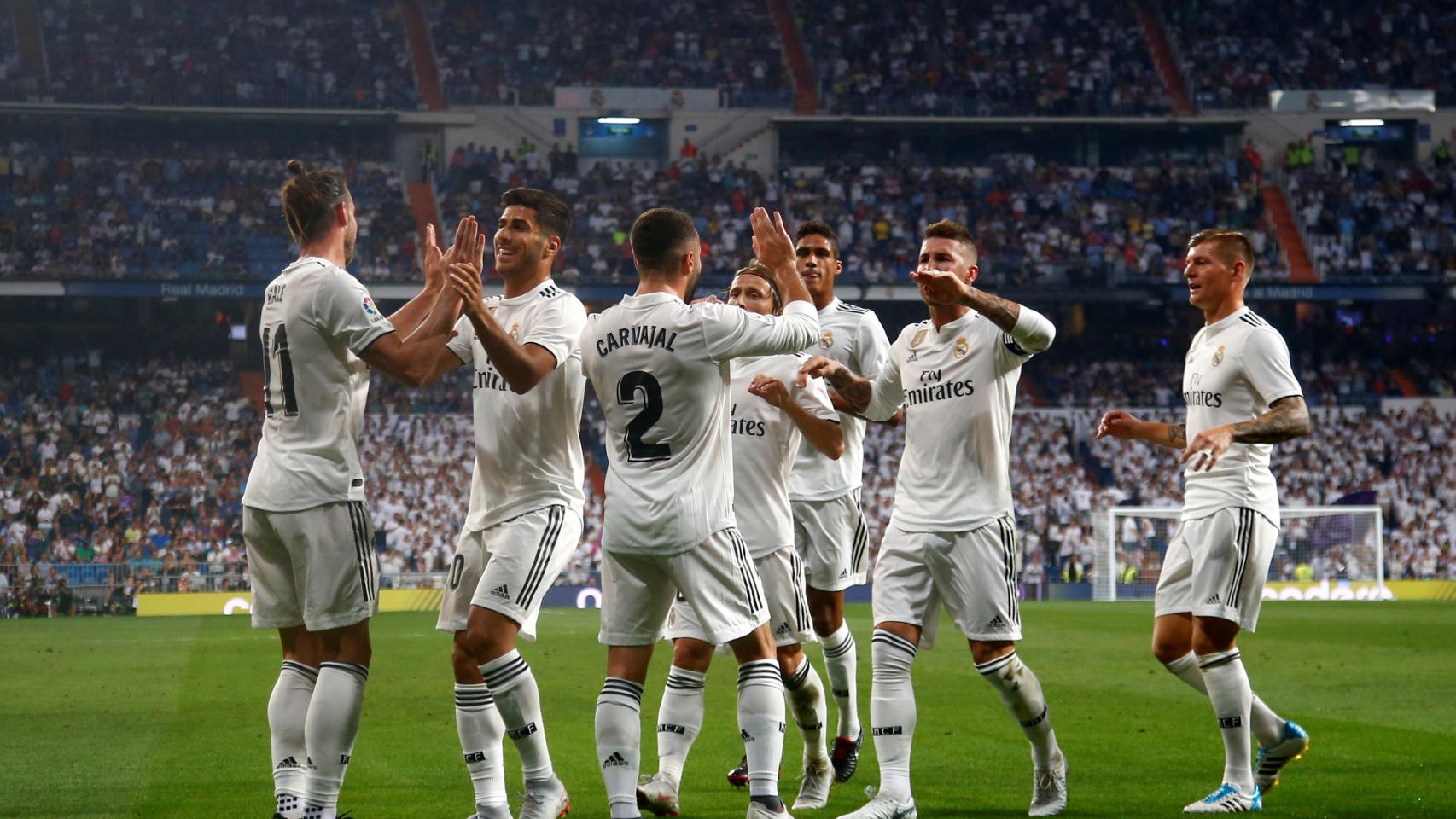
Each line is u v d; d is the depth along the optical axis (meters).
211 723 9.73
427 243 5.90
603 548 5.43
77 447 32.53
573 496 6.03
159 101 37.84
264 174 38.34
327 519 5.44
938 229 6.34
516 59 42.06
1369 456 34.66
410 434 33.56
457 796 6.89
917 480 6.25
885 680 6.04
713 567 5.30
